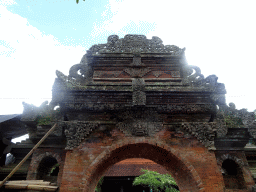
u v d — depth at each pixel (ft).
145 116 37.83
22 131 54.65
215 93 39.47
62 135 37.06
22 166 44.52
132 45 48.67
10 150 47.37
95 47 48.14
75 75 42.47
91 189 35.27
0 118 47.91
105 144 35.60
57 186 32.96
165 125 37.47
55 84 39.42
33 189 30.63
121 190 71.41
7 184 30.19
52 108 38.88
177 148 35.27
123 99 39.04
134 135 36.45
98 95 38.96
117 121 37.65
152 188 65.36
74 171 32.99
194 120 37.81
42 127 37.19
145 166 69.00
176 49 48.01
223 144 37.50
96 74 44.91
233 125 37.42
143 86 39.34
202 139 35.78
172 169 39.42
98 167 34.86
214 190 31.63
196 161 34.06
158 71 45.88
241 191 33.71
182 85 42.06
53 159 40.11
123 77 44.75
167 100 39.17
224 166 41.42
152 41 49.49
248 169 35.65
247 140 37.32
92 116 38.17
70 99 38.63
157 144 35.45
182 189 37.60
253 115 37.91
